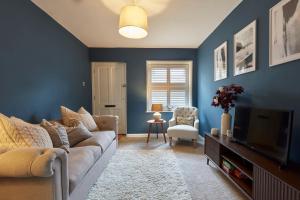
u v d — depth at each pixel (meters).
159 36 4.42
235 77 3.12
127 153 3.73
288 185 1.37
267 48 2.30
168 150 3.96
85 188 2.02
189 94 5.52
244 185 2.12
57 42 3.55
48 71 3.23
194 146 4.18
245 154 2.08
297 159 1.87
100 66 5.46
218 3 2.91
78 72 4.61
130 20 2.39
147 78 5.47
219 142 2.63
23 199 1.39
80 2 2.81
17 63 2.48
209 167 3.02
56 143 2.14
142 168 2.96
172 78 5.52
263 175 1.68
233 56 3.15
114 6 2.93
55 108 3.47
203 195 2.18
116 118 3.95
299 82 1.85
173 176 2.67
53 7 2.97
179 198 2.11
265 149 1.98
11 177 1.37
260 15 2.43
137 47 5.38
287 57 1.96
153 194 2.19
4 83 2.26
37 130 1.82
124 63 5.44
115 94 5.50
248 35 2.68
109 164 3.13
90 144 2.67
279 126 1.80
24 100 2.61
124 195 2.17
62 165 1.49
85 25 3.71
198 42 4.91
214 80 4.03
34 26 2.83
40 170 1.29
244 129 2.42
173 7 2.99
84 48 5.02
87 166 2.02
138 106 5.46
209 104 4.38
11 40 2.37
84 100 4.99
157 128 5.39
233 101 3.13
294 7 1.87
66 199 1.53
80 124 2.93
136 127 5.46
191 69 5.46
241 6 2.87
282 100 2.07
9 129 1.69
